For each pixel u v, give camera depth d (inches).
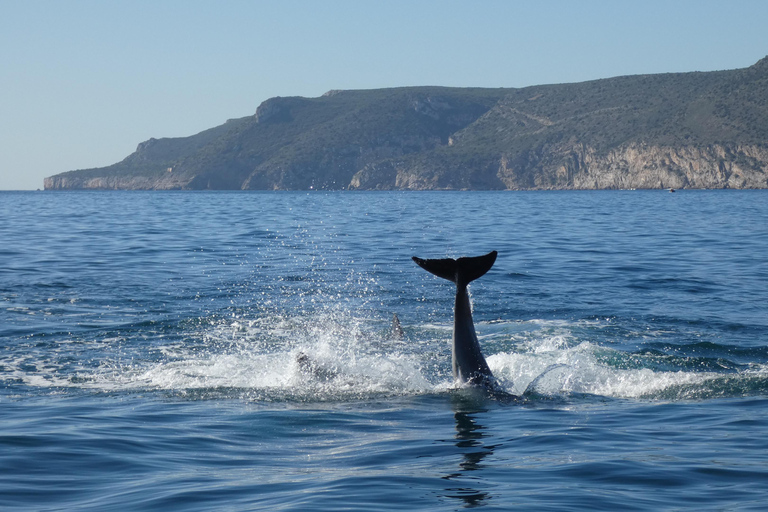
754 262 1139.3
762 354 603.2
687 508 301.9
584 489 326.0
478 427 432.5
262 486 332.2
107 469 356.2
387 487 329.7
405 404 486.3
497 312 783.7
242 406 478.6
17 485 331.0
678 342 642.2
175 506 306.3
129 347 635.5
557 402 488.7
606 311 780.0
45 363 581.9
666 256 1232.2
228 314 770.8
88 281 963.3
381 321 748.6
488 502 310.7
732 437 405.7
